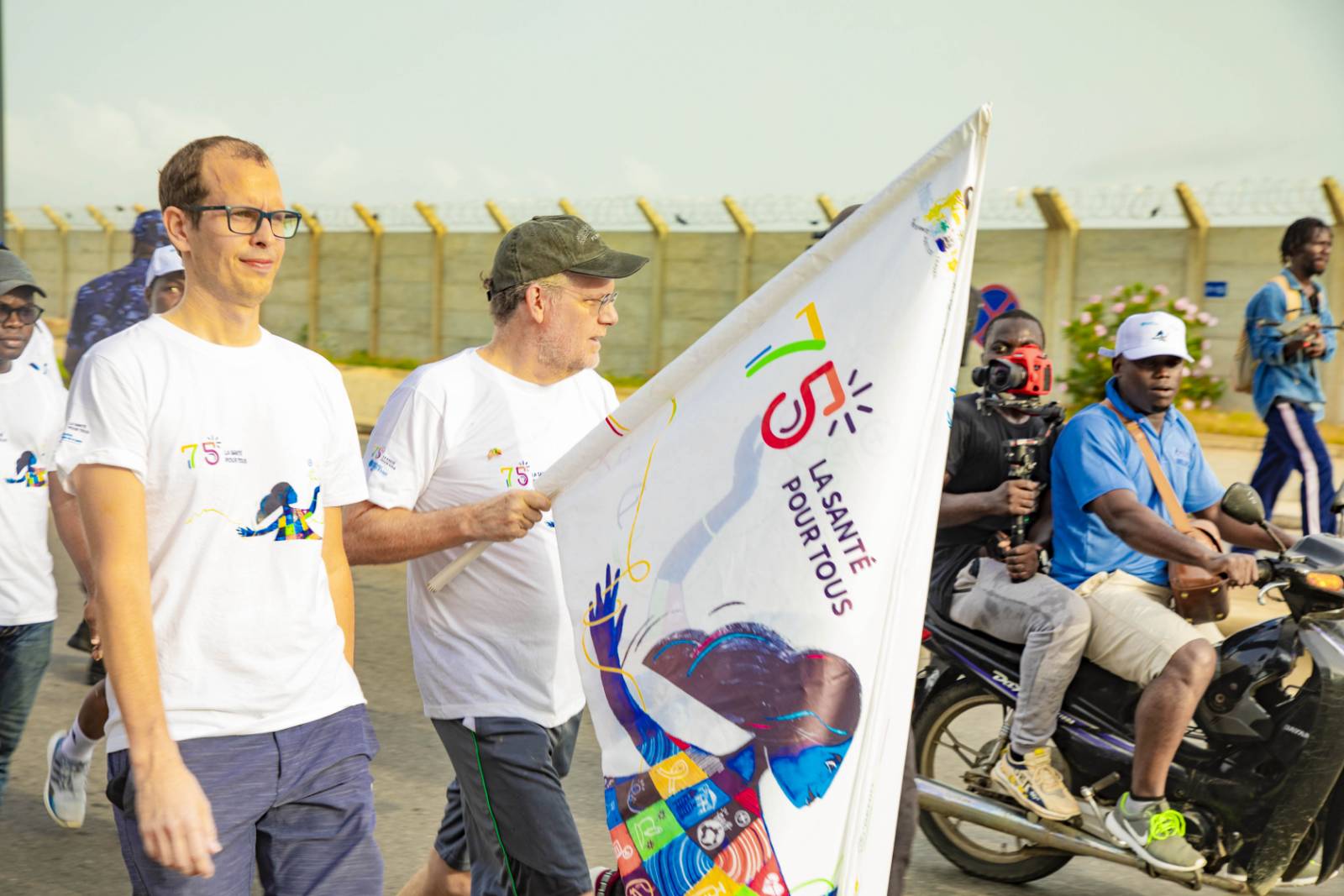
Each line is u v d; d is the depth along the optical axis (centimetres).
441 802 480
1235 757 375
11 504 399
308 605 245
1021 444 419
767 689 239
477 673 292
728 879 240
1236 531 425
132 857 228
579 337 304
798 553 239
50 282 2456
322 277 2208
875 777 234
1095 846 393
